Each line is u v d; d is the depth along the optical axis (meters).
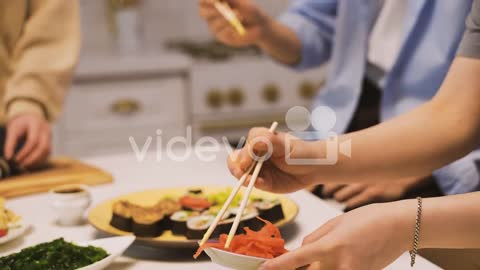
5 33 1.72
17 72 1.70
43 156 1.56
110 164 1.68
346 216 0.77
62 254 0.91
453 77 0.94
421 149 0.93
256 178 0.90
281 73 3.11
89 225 1.18
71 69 1.75
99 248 0.95
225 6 1.66
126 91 2.96
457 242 0.76
